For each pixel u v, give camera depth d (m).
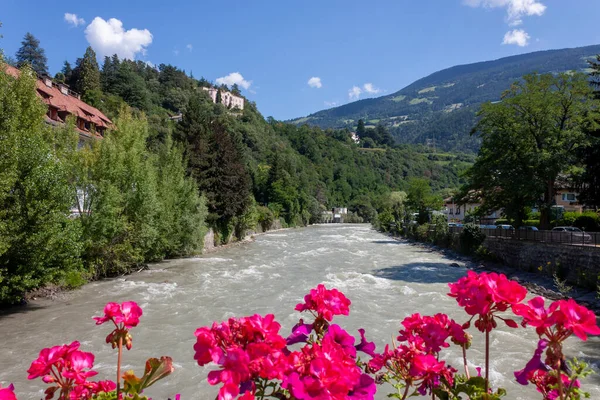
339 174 150.50
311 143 159.62
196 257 33.81
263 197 90.06
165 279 23.14
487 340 2.58
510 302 2.33
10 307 16.31
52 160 17.41
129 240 23.91
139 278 23.36
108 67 122.56
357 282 22.78
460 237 36.09
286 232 73.38
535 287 21.14
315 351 2.24
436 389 2.74
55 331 13.34
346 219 125.38
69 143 21.69
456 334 2.82
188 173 39.97
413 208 68.25
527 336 12.96
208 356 2.16
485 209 34.72
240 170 45.88
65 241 17.30
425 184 68.25
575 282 20.73
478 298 2.40
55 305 16.77
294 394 1.94
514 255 28.00
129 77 99.50
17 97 16.27
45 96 33.19
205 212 34.62
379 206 120.44
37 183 16.14
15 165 15.16
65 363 2.41
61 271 17.56
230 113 152.00
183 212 32.53
